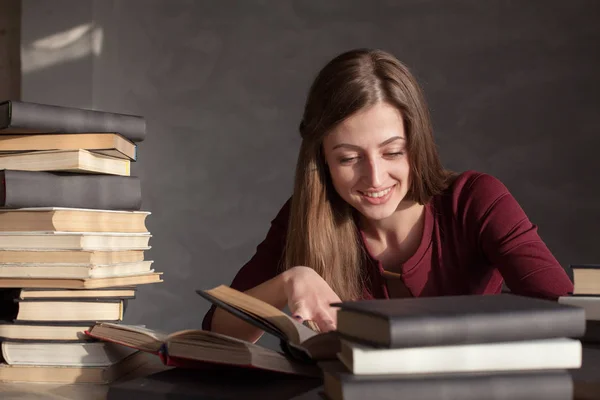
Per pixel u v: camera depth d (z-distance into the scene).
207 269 5.06
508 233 1.76
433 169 1.78
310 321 1.28
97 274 1.31
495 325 0.78
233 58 5.11
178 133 5.09
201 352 1.00
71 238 1.30
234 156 5.09
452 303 0.86
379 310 0.79
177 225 5.07
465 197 1.86
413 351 0.78
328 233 1.85
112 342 1.22
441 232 1.87
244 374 1.04
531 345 0.79
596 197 4.69
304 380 1.00
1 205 1.30
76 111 1.35
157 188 5.05
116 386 0.95
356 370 0.77
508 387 0.77
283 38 5.08
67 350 1.24
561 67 4.76
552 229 4.76
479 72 4.86
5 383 1.23
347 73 1.61
